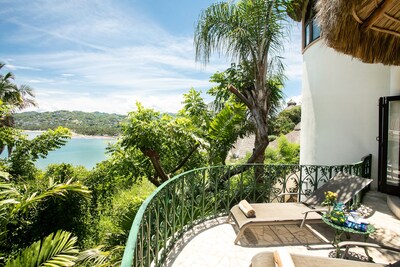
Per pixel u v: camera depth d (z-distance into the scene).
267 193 5.34
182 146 8.63
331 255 3.19
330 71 6.84
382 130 5.63
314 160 7.30
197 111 10.35
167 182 3.16
